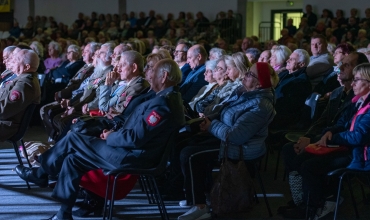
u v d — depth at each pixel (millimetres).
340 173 2980
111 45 5059
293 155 3514
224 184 3227
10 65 4824
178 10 14984
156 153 3115
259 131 3361
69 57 6910
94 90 4840
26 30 15594
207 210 3416
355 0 12734
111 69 4902
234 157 3330
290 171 3533
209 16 14695
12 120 3920
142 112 3088
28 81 3971
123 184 3242
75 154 3182
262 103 3283
